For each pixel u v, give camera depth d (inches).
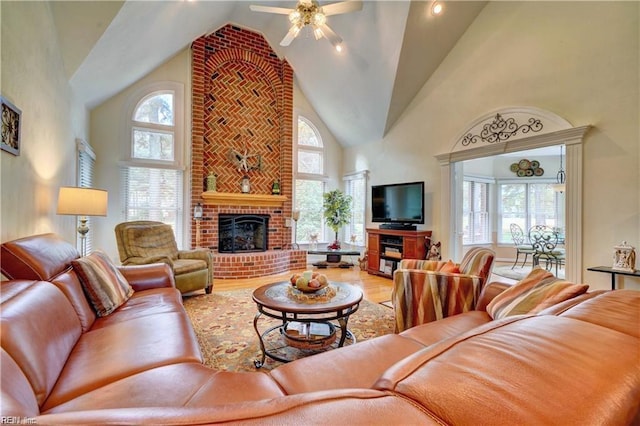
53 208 113.7
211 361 86.9
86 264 78.5
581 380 19.0
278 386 45.7
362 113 218.1
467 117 162.6
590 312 32.1
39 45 99.4
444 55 172.9
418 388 18.0
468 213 270.4
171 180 199.9
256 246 224.1
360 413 15.7
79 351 56.4
